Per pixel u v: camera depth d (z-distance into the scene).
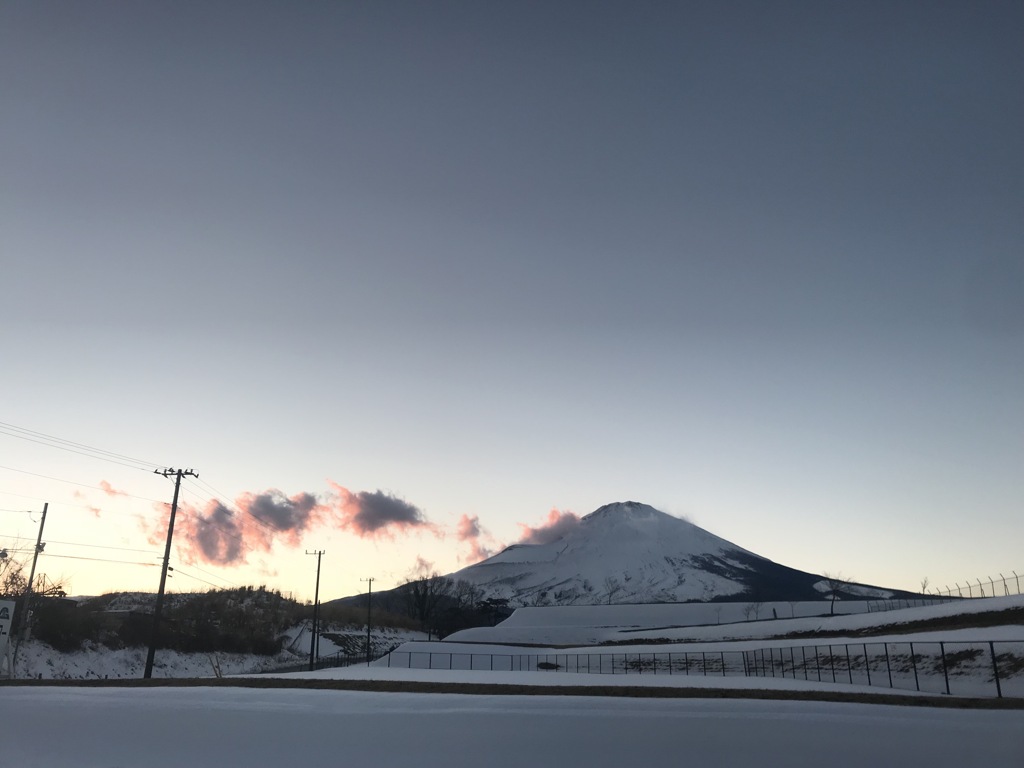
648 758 25.81
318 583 108.88
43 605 75.75
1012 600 74.44
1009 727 26.58
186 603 130.75
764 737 26.58
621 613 171.12
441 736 27.27
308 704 30.34
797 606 168.50
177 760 26.77
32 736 28.30
